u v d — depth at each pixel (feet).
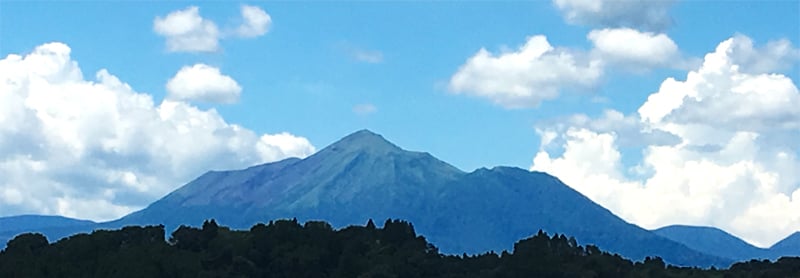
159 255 611.88
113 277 579.89
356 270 628.28
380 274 612.70
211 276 595.88
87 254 626.23
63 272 595.47
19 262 607.37
